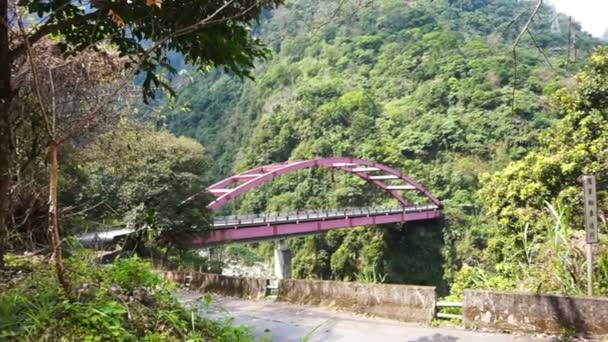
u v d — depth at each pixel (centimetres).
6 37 351
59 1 330
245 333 482
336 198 4669
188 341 342
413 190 4566
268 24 7638
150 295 414
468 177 4266
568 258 591
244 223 2764
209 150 6288
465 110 4703
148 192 1686
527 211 1370
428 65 5425
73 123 549
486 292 567
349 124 5391
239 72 436
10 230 647
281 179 5147
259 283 871
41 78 529
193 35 384
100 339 306
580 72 1399
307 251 4322
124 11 335
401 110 5303
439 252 3978
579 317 505
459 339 527
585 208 516
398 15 6688
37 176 695
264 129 5675
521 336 523
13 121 473
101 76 658
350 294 713
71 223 882
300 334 582
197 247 2141
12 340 284
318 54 6931
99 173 1616
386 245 4019
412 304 636
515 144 3797
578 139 1384
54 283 368
